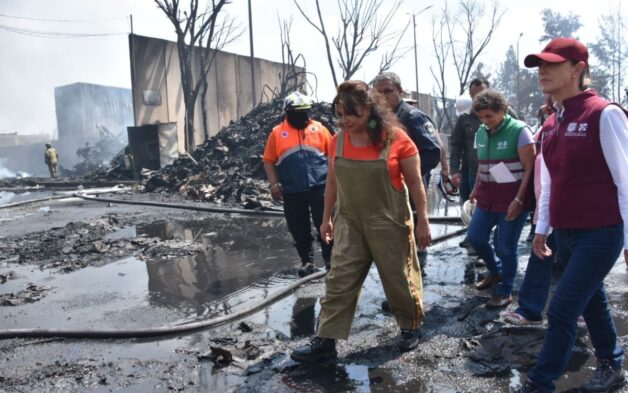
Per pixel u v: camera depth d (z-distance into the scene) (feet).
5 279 19.53
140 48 79.20
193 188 47.57
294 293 16.63
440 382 10.21
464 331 12.80
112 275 19.77
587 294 8.74
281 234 27.30
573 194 8.68
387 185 10.76
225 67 97.40
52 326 14.26
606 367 9.77
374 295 15.99
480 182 14.76
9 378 11.03
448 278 17.57
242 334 13.16
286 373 10.82
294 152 18.10
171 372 11.06
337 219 11.61
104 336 13.23
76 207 44.91
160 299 16.47
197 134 91.30
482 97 13.69
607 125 8.21
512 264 14.30
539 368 9.10
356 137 10.89
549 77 8.69
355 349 11.94
